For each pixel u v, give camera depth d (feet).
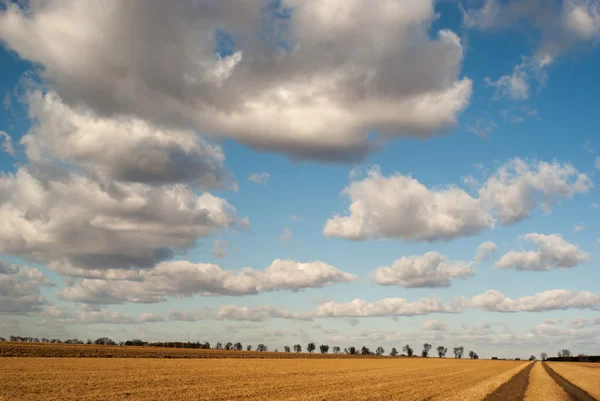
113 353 333.83
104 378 155.12
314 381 178.81
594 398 160.15
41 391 115.85
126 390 125.49
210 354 427.33
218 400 114.01
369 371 267.18
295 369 258.98
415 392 151.94
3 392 111.96
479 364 482.28
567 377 276.82
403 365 384.68
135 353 352.90
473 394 153.28
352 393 140.87
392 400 127.44
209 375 187.42
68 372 171.73
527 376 282.15
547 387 197.77
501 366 442.09
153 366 229.45
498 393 165.99
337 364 354.95
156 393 122.01
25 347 315.17
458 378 234.58
